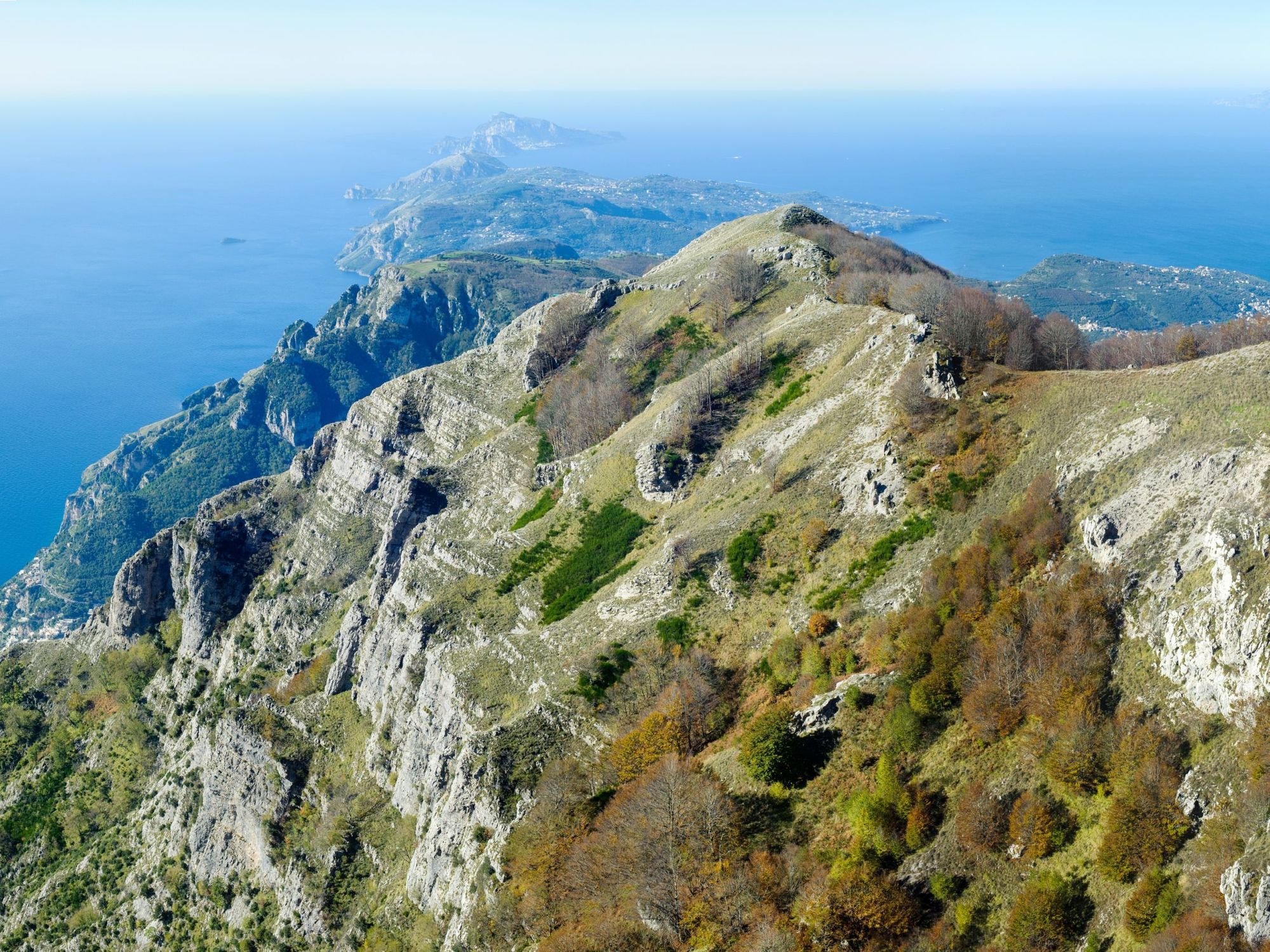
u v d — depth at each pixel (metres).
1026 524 95.25
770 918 76.88
